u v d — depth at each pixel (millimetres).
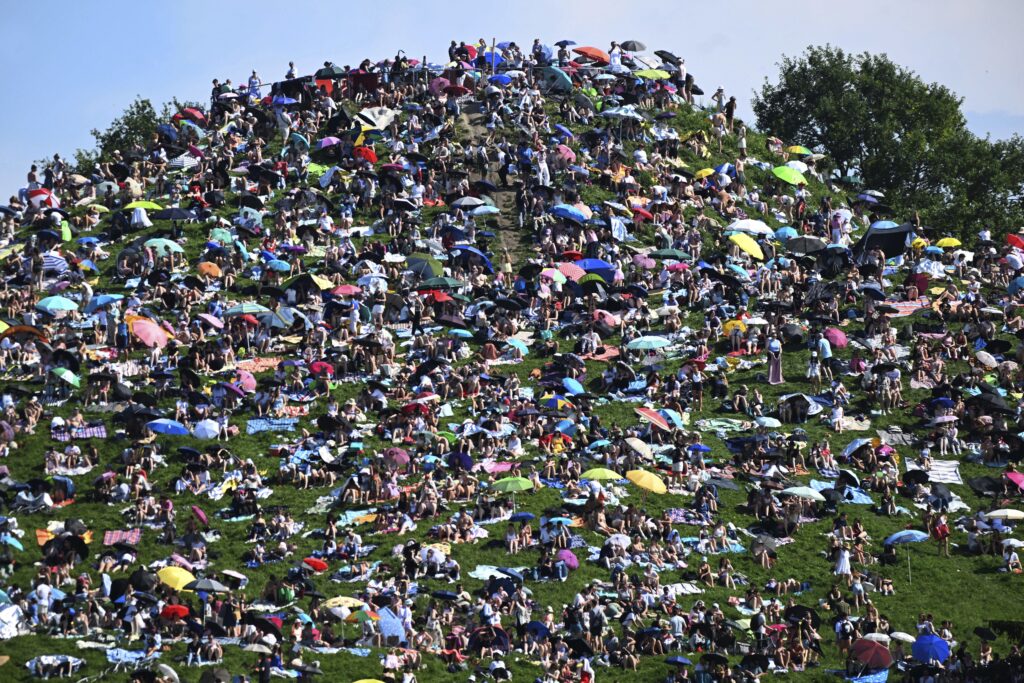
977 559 178875
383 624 151875
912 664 154375
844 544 176625
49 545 163250
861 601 166500
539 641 153625
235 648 149875
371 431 196375
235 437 194875
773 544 172625
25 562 166250
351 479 180875
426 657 151750
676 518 179875
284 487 183625
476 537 173500
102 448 190500
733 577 169250
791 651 154250
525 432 196875
